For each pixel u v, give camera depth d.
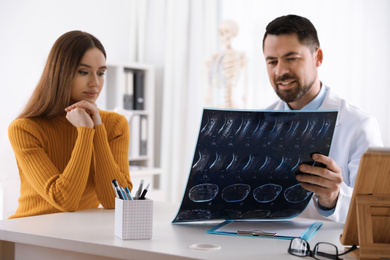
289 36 1.81
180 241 1.26
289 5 4.42
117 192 1.33
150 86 5.08
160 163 5.22
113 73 4.86
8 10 4.32
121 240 1.26
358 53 4.02
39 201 1.85
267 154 1.40
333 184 1.45
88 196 1.94
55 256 1.33
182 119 5.17
